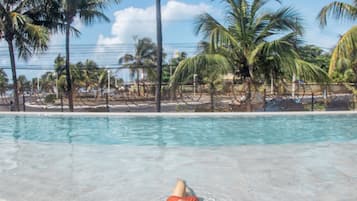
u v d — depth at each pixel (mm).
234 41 14883
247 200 4395
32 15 17781
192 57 14719
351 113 13742
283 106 15430
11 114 15133
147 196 4586
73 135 10625
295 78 15109
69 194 4660
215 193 4660
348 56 14836
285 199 4410
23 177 5469
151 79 45156
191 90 19453
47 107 21625
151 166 6141
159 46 15258
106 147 8094
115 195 4621
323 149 7461
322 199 4391
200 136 10141
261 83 15734
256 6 15438
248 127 11719
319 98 17609
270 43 14406
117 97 25375
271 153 7059
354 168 5836
